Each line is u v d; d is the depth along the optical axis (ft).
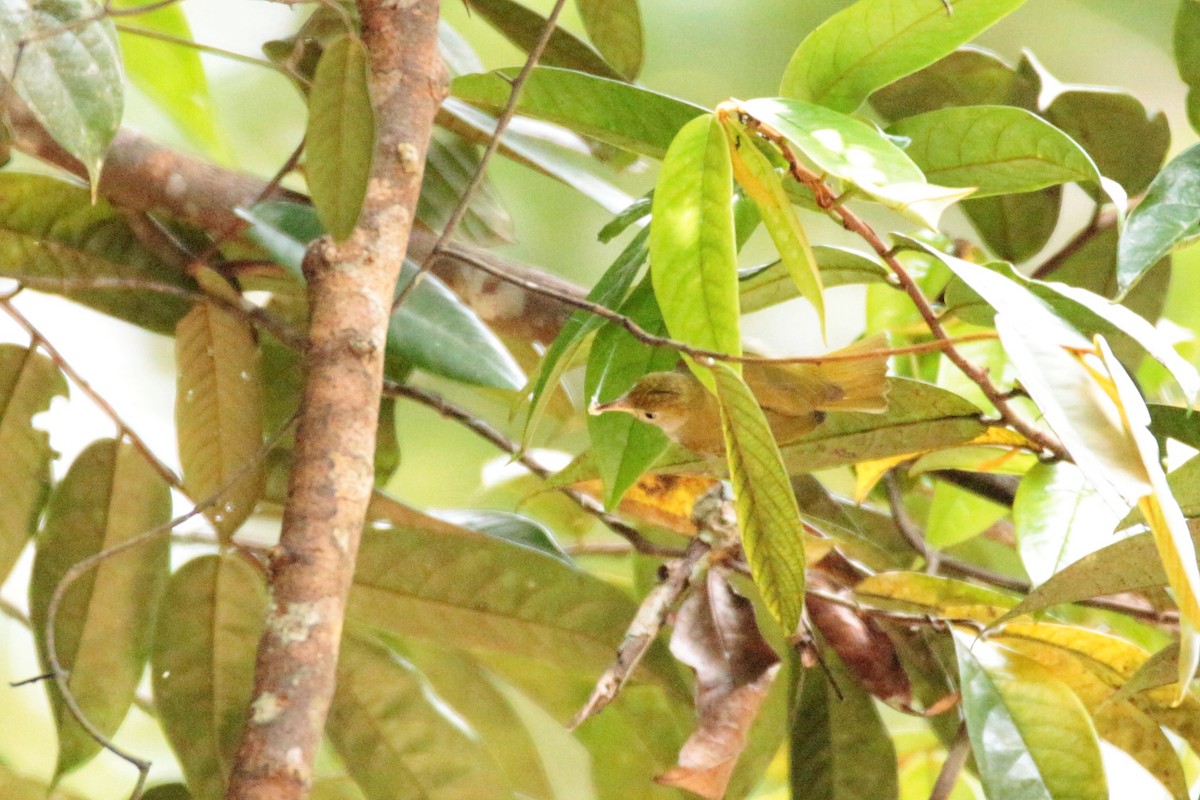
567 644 19.33
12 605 19.47
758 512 18.39
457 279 19.72
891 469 19.81
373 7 18.60
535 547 19.44
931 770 20.15
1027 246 19.81
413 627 19.31
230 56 18.61
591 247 27.25
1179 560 17.97
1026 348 18.11
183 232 19.40
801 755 19.29
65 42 18.34
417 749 19.25
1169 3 29.60
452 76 19.80
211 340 19.26
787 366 18.70
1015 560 20.76
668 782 18.67
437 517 19.24
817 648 19.04
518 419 20.16
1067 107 19.79
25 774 19.72
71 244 19.25
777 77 28.89
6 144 19.21
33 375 19.21
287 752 18.10
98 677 19.19
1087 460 18.02
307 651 18.16
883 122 19.98
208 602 19.24
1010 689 18.94
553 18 18.63
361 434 18.29
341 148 18.38
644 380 18.67
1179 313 23.18
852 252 18.78
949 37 18.57
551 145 19.67
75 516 19.22
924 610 19.11
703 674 18.75
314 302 18.38
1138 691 18.79
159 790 19.43
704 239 18.29
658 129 18.75
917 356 19.53
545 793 19.65
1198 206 18.70
